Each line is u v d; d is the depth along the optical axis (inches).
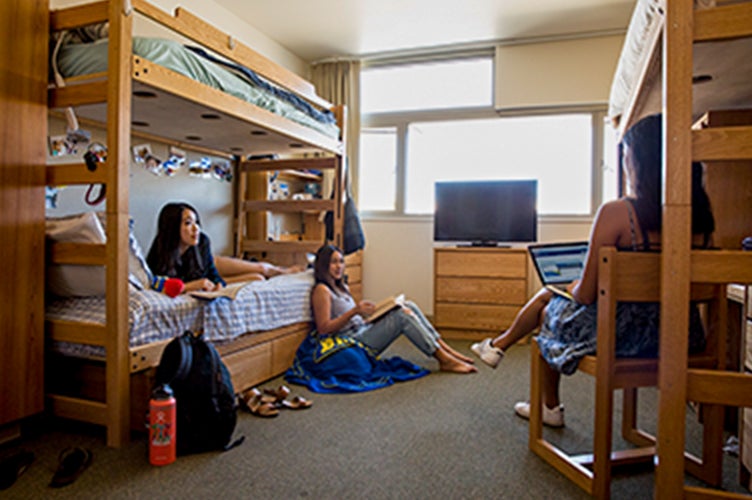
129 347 70.1
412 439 72.0
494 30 157.6
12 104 67.1
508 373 109.9
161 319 76.0
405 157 182.4
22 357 68.7
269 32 161.0
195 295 83.0
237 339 91.8
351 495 55.7
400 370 108.3
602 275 54.5
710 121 85.9
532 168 173.2
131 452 66.3
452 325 155.2
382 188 187.3
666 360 47.3
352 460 64.7
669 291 47.0
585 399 92.3
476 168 178.2
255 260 149.9
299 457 65.4
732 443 73.3
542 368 67.6
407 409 85.0
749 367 60.8
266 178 157.8
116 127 67.2
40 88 70.6
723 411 60.4
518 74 165.6
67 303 76.0
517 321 81.7
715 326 58.0
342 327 107.7
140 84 75.9
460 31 158.7
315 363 102.0
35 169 70.4
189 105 90.4
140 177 119.6
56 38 73.2
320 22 153.2
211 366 68.2
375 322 107.7
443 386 99.3
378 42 168.9
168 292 80.4
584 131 168.1
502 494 56.5
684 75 46.2
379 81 185.3
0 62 65.5
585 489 57.3
